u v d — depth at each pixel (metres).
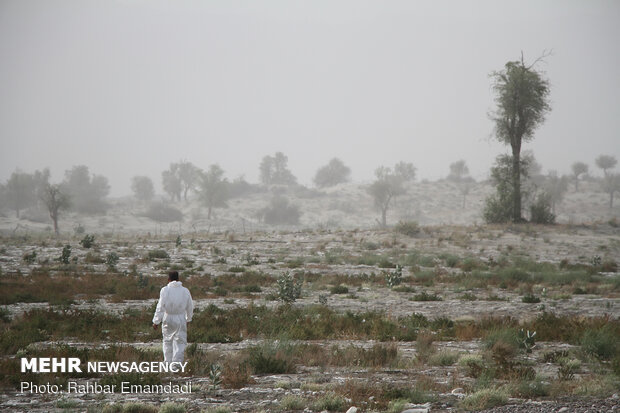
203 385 8.25
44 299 17.98
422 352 10.66
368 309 17.31
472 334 12.81
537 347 11.70
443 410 6.92
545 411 6.73
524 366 9.59
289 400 7.08
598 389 7.72
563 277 25.94
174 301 9.06
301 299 19.61
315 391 7.81
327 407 7.00
